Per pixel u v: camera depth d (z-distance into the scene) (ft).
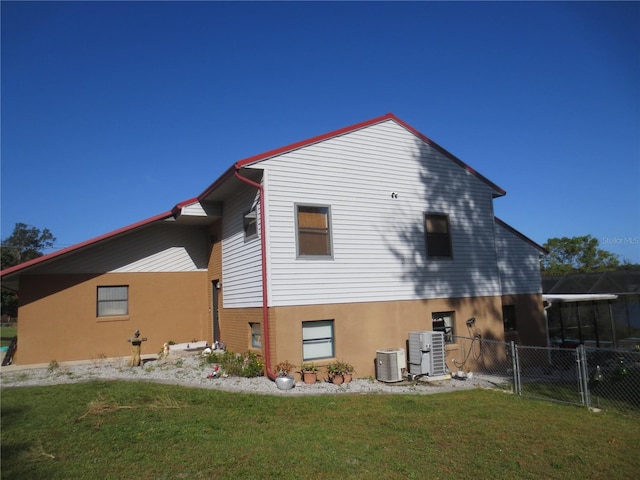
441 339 44.37
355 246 44.19
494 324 51.93
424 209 48.98
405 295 46.42
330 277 42.55
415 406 31.32
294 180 41.86
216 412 28.58
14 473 19.17
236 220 47.29
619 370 40.32
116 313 53.72
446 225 50.49
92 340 51.88
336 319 42.37
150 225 55.52
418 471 19.71
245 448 21.95
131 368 45.29
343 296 42.96
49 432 24.63
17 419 27.35
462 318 49.85
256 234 42.01
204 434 24.04
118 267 53.98
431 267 48.55
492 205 54.19
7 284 58.59
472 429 25.88
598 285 75.46
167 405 30.09
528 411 30.48
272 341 39.27
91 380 39.55
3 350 59.67
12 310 177.27
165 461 20.34
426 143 50.26
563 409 31.27
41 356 49.55
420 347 43.24
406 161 48.44
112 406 29.55
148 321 54.65
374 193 45.96
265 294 39.73
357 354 43.04
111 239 53.36
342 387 38.34
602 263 157.17
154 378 39.88
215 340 54.65
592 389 38.83
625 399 34.99
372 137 46.57
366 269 44.50
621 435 25.07
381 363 42.06
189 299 56.90
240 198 46.34
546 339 60.18
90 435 23.99
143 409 29.14
